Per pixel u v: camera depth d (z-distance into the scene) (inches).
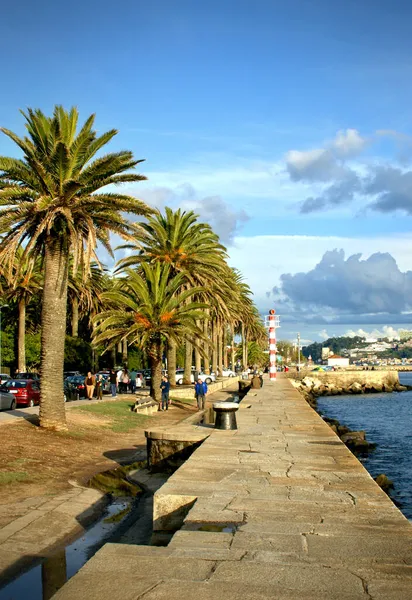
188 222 1621.6
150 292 1378.0
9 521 381.4
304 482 350.3
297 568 196.2
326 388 3779.5
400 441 1342.3
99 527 388.2
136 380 1827.0
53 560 314.3
